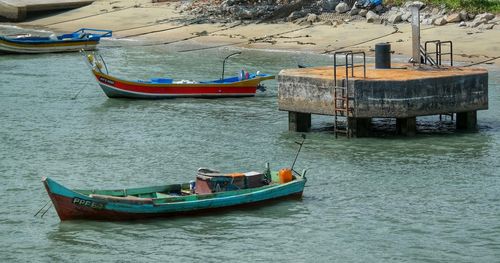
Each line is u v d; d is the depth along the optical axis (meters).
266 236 49.59
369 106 66.19
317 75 68.44
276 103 82.69
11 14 136.12
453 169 60.22
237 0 123.62
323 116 76.38
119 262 46.47
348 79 66.25
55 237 49.47
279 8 119.31
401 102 65.94
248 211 53.06
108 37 121.31
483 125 71.50
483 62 93.25
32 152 66.94
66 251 47.84
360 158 63.06
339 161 62.53
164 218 51.56
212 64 101.19
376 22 111.56
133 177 60.22
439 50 74.69
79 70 102.00
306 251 47.62
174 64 102.12
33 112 80.25
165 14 129.12
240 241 48.97
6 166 63.22
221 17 123.62
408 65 72.62
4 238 49.66
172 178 59.81
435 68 70.69
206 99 85.12
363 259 46.53
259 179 54.09
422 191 56.19
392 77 66.81
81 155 65.88
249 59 102.69
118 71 98.69
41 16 137.88
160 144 68.44
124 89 84.62
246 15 120.56
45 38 115.44
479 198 54.84
